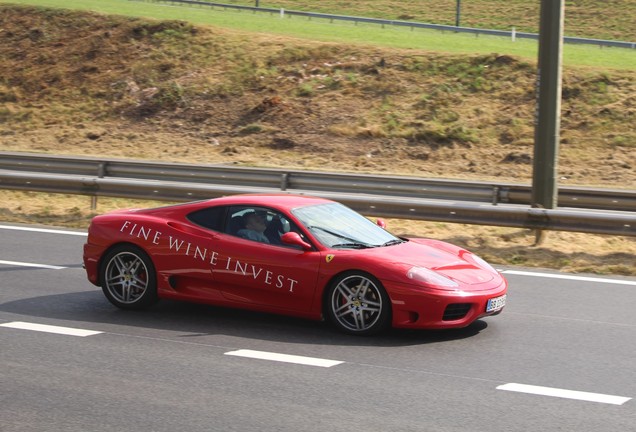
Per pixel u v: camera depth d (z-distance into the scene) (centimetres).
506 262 1213
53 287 985
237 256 814
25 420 561
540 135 1316
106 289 878
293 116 2594
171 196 1489
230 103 2731
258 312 875
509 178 2105
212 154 2419
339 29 3619
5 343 750
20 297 931
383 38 3353
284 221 820
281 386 640
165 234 848
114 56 3086
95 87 2925
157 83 2895
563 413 589
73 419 564
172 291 847
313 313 796
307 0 6316
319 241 803
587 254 1259
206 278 830
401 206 1338
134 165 1719
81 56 3111
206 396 614
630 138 2283
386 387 641
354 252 791
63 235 1359
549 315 893
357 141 2417
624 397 628
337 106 2614
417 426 558
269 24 3653
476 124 2427
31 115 2805
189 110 2725
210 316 858
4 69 3081
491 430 553
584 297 984
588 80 2561
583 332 823
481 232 1459
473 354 737
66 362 696
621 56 3075
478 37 3681
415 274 761
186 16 3741
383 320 769
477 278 793
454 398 618
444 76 2698
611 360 729
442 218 1320
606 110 2409
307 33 3409
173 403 598
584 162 2188
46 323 823
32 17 3397
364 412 584
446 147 2339
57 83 2977
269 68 2891
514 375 679
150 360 705
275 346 752
